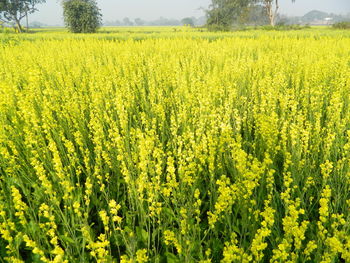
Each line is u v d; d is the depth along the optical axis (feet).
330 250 6.68
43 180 8.70
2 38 50.60
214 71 25.39
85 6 143.43
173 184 8.84
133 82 23.59
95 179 12.75
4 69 28.50
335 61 25.67
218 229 9.95
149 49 48.67
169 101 19.12
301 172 11.31
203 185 12.28
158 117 17.43
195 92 19.21
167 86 23.99
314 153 12.69
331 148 12.92
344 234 6.97
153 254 9.33
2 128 13.08
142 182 8.70
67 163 12.97
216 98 20.01
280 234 9.40
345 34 70.54
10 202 10.94
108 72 28.07
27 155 13.00
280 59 29.84
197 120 14.98
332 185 10.70
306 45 43.42
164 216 9.97
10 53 36.68
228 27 147.23
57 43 59.31
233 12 168.86
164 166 12.50
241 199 9.16
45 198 11.12
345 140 13.71
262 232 6.27
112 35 83.51
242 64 26.78
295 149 12.34
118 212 11.62
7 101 15.98
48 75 27.17
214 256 9.09
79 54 39.96
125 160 12.19
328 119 15.71
